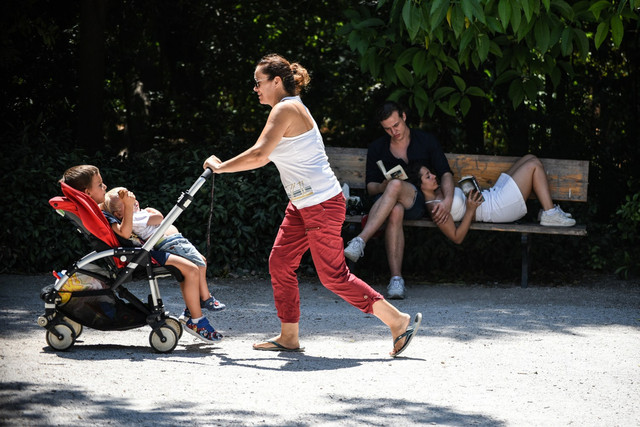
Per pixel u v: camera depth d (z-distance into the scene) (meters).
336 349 18.11
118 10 39.19
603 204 32.44
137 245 17.69
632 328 20.50
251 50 41.47
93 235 17.41
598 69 33.47
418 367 16.39
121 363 15.99
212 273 27.14
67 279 17.03
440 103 28.53
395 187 25.22
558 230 25.66
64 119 37.97
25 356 16.25
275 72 16.91
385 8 31.16
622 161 32.84
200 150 30.44
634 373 16.11
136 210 18.64
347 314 22.00
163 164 30.16
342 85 37.88
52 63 36.94
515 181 26.45
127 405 13.14
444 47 29.00
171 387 14.34
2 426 11.83
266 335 19.52
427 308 22.94
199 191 27.72
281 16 39.91
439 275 28.58
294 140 16.59
